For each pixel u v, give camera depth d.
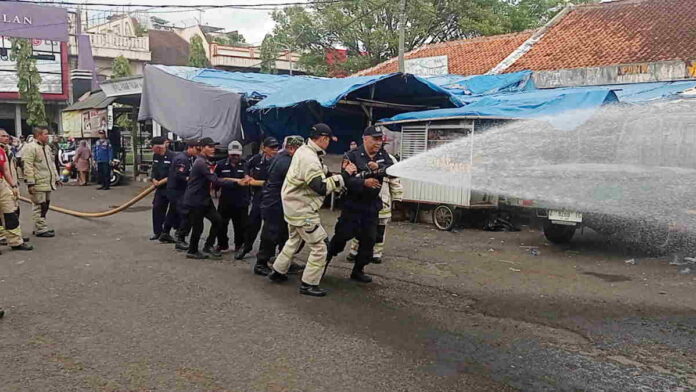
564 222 8.62
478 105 11.51
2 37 26.08
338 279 6.81
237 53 38.97
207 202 7.77
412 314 5.50
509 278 6.95
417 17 28.16
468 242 9.38
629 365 4.35
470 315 5.50
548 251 8.65
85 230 10.16
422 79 12.65
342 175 6.25
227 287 6.35
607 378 4.11
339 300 5.92
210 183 7.82
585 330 5.11
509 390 3.89
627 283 6.75
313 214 6.02
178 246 8.42
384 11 28.16
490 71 17.95
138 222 11.13
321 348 4.59
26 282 6.51
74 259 7.74
